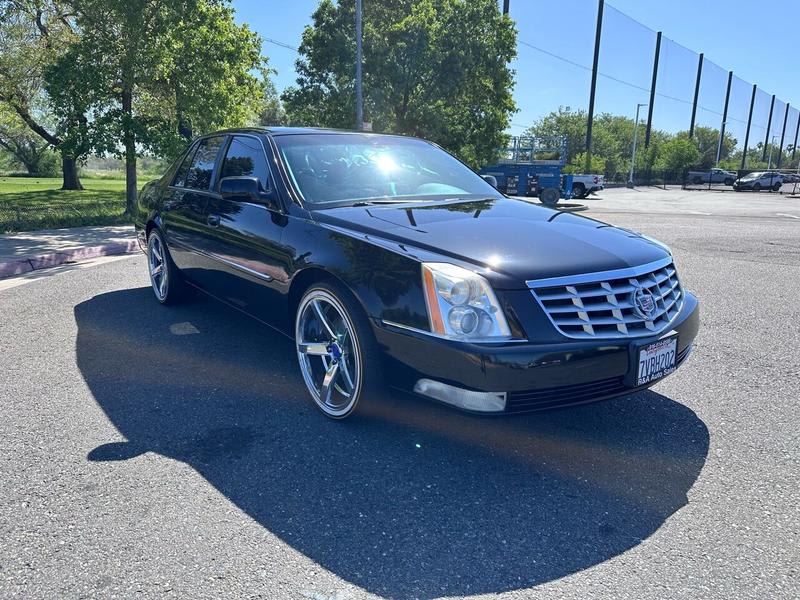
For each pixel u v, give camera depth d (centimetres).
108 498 260
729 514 253
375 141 453
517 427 331
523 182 2583
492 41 2188
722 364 432
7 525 240
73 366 416
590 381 270
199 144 524
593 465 293
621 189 4925
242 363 423
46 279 709
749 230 1325
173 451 301
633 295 284
